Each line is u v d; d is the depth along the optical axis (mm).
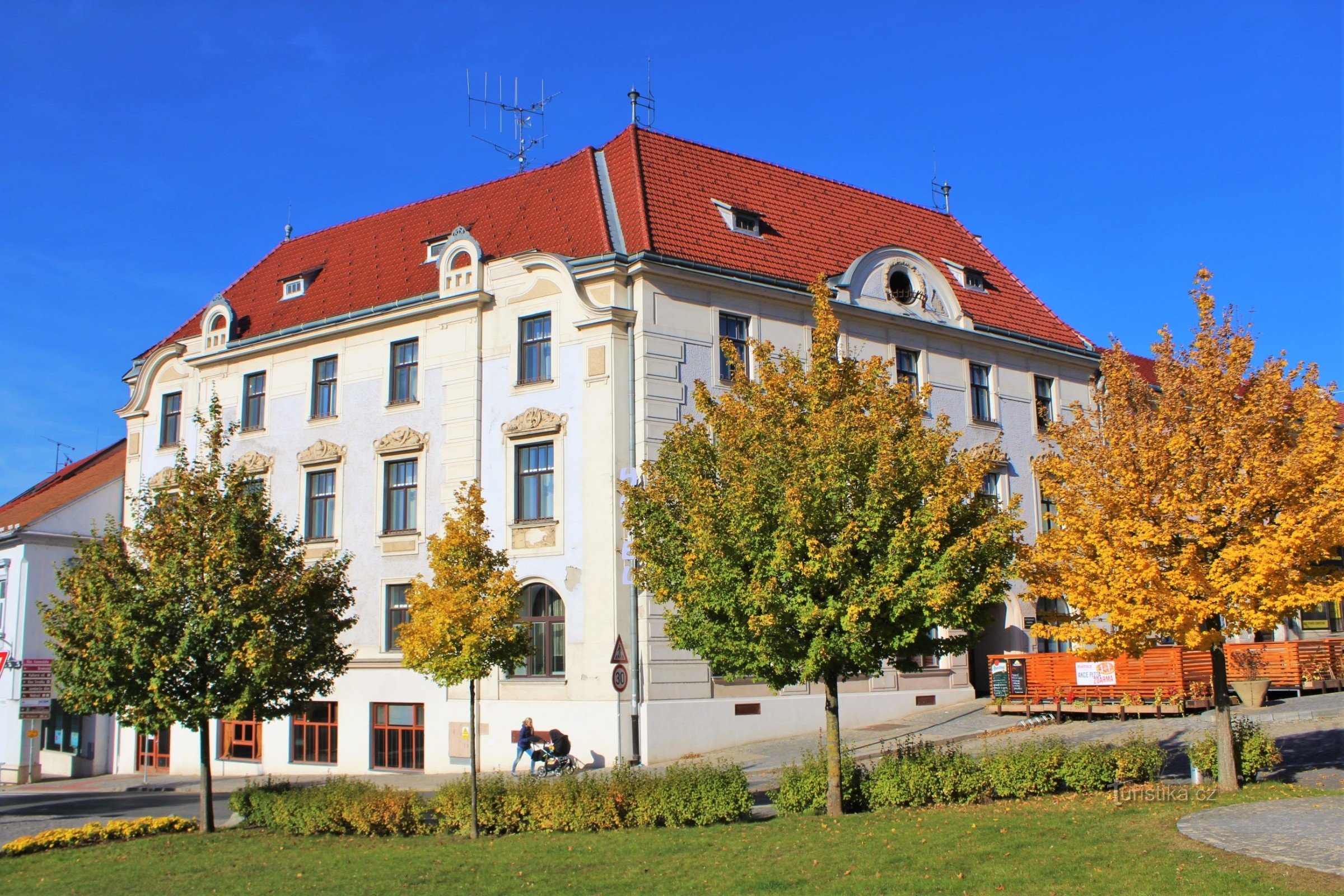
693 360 29203
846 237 35625
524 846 16266
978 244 41188
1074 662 28391
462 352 30922
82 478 43594
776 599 16453
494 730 28688
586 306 28750
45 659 37094
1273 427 16688
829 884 12547
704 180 33500
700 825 17219
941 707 32281
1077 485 17578
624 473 27891
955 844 13906
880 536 16953
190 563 19969
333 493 33062
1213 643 16156
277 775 32156
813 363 18641
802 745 27594
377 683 31078
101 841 19766
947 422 18688
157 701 19422
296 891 14164
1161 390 17625
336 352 33562
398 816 18438
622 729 26750
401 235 36250
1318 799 15328
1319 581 16375
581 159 33625
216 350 36094
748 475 16828
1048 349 37219
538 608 28719
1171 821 14281
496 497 29766
